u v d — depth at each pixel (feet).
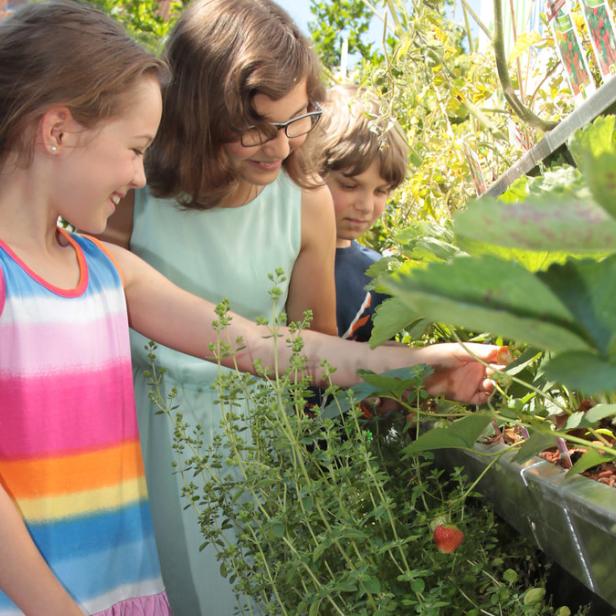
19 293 4.63
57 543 4.64
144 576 5.05
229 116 5.94
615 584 3.08
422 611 3.48
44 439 4.63
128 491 5.06
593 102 4.19
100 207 4.88
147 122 4.90
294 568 3.84
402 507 4.68
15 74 4.65
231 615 6.22
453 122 8.87
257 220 6.88
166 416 6.44
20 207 4.82
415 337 5.11
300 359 4.61
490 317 1.30
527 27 8.39
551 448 4.33
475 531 4.41
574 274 1.44
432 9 7.09
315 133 7.06
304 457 4.59
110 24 4.97
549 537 3.70
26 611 4.28
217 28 6.01
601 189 1.24
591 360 1.31
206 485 4.73
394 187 8.69
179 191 6.57
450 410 4.88
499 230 1.31
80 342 4.87
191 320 5.62
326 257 7.32
